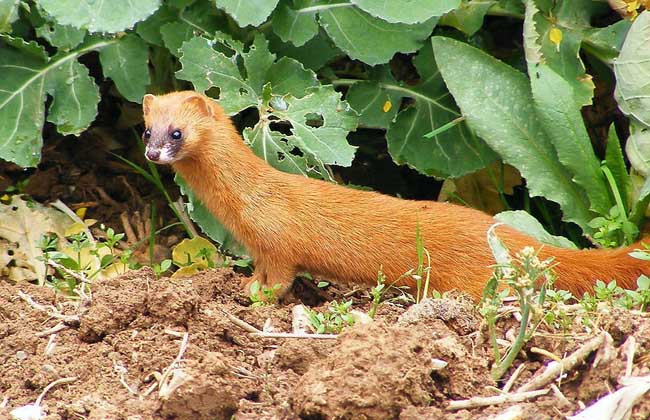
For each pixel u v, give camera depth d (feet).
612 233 33.83
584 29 36.09
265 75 35.01
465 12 37.04
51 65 35.73
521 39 39.99
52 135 39.83
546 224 38.93
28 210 37.22
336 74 39.14
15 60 35.65
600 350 22.48
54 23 35.70
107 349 25.68
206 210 34.50
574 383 22.70
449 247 29.58
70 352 25.84
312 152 33.65
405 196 40.40
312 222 30.01
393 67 40.19
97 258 34.86
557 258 29.27
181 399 22.34
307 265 30.58
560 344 23.95
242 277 31.40
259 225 30.12
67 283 31.12
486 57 35.24
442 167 36.91
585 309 25.66
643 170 33.81
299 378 24.00
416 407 21.70
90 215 38.55
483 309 23.94
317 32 35.53
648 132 33.94
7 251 36.11
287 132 38.91
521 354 24.04
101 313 26.43
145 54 36.14
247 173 30.27
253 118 38.34
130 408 22.84
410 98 40.19
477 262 29.53
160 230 36.94
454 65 35.22
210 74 34.12
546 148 34.76
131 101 36.37
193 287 28.30
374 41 35.55
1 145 34.65
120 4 33.73
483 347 24.59
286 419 21.94
